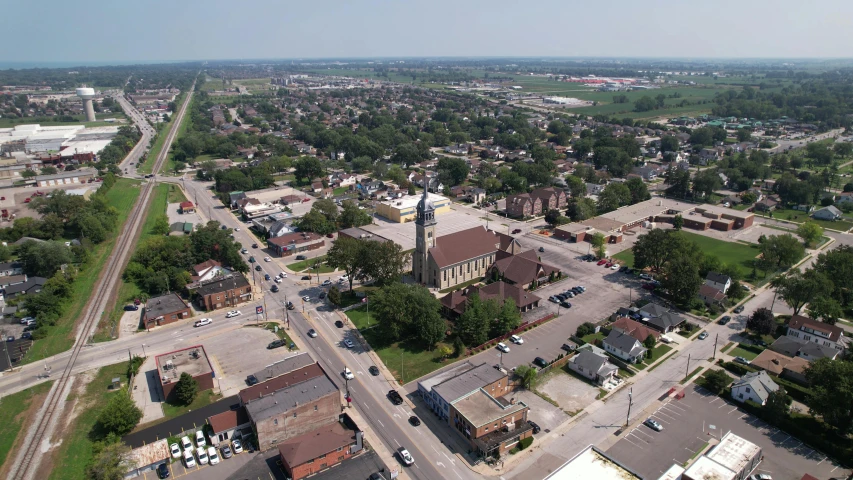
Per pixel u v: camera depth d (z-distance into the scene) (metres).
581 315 145.25
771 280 164.00
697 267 150.62
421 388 109.75
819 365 101.31
